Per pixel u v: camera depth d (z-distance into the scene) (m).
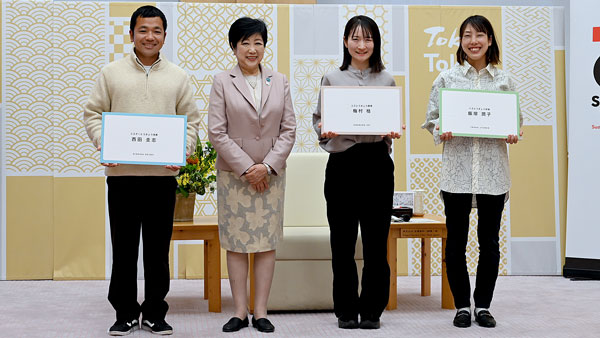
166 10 4.35
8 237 4.21
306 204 3.52
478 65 2.91
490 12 4.48
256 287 2.78
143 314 2.68
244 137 2.68
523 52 4.48
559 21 4.51
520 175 4.46
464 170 2.82
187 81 2.71
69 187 4.25
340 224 2.72
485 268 2.85
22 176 4.22
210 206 4.33
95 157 4.27
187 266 4.34
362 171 2.69
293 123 2.78
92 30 4.27
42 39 4.24
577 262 4.26
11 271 4.21
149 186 2.55
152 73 2.61
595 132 4.24
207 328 2.78
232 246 2.70
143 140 2.52
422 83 4.45
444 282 3.27
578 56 4.29
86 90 4.27
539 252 4.46
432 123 2.92
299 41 4.42
